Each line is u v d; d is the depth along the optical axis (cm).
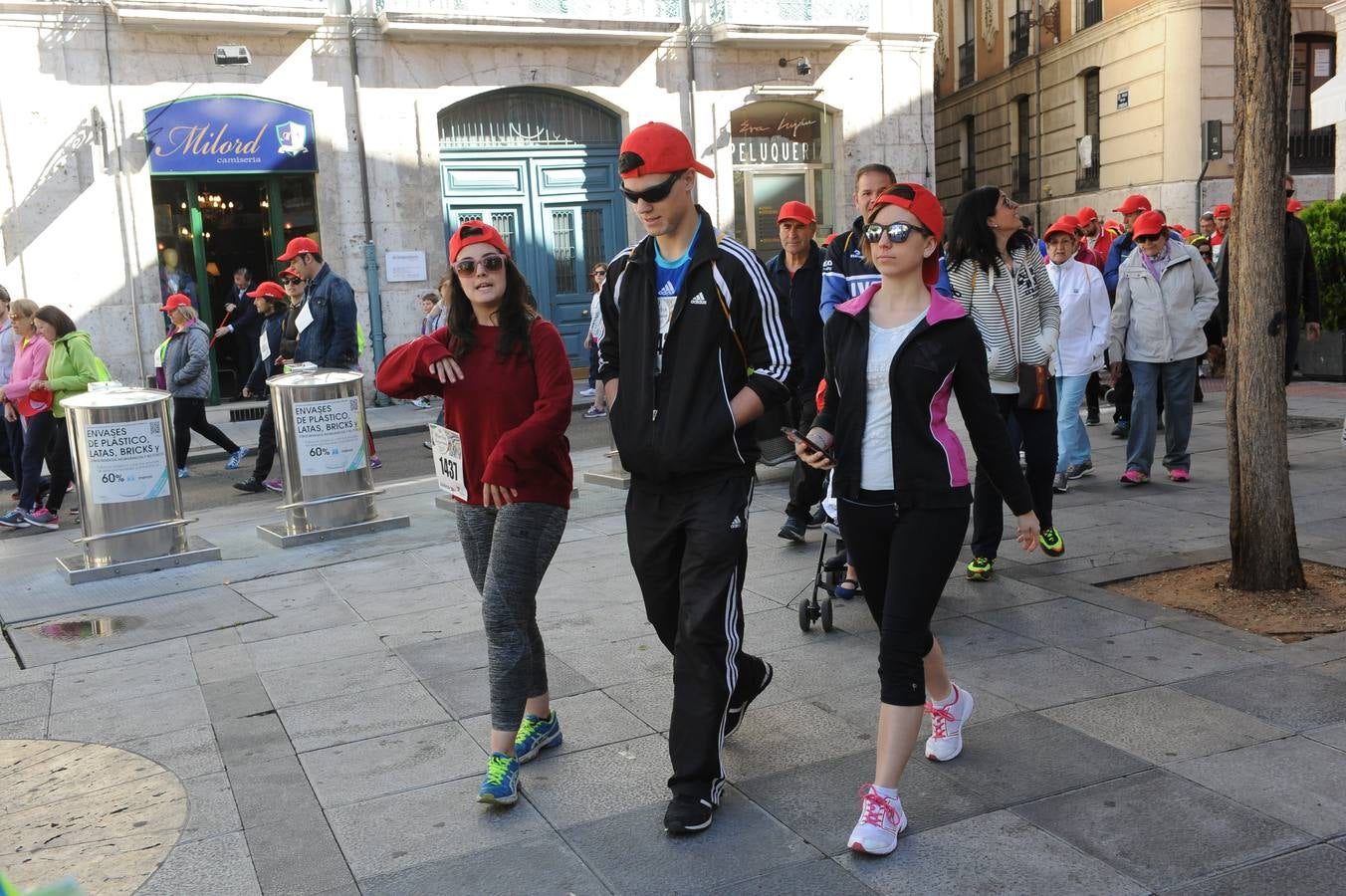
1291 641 439
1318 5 2055
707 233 327
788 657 457
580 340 1883
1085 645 449
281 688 456
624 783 352
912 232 310
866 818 299
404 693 441
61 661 511
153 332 1588
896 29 2000
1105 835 301
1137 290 756
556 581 599
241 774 373
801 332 637
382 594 596
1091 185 2264
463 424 358
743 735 382
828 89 1973
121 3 1484
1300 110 2092
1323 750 344
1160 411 1015
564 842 316
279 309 1101
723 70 1902
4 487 1134
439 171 1733
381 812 340
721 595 320
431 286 1742
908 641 305
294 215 1683
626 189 319
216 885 302
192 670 486
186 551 700
